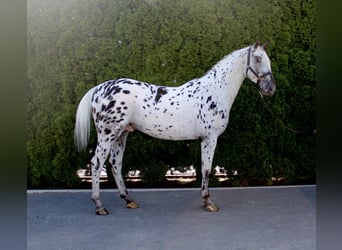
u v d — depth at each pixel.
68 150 4.62
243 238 3.08
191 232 3.22
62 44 4.52
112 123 3.60
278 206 3.92
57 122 4.58
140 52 4.52
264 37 4.51
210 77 3.68
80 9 4.48
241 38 4.50
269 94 3.54
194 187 4.75
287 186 4.71
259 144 4.64
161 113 3.63
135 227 3.36
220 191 4.52
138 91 3.65
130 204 3.92
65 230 3.29
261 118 4.63
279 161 4.70
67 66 4.55
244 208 3.87
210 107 3.61
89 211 3.83
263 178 4.75
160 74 4.52
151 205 4.01
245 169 4.71
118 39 4.52
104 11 4.50
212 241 3.03
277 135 4.65
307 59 4.57
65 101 4.59
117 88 3.61
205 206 3.80
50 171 4.69
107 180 4.91
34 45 4.54
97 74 4.54
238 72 3.63
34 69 4.57
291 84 4.63
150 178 4.71
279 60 4.57
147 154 4.65
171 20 4.47
